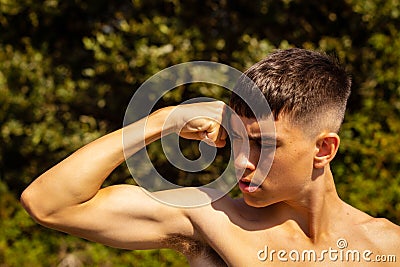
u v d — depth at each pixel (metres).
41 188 2.10
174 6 5.73
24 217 5.48
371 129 5.29
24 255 5.41
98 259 5.38
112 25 5.83
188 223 2.18
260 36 5.72
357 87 5.45
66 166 2.10
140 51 5.49
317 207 2.20
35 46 5.87
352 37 5.58
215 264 2.21
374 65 5.38
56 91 5.69
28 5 5.79
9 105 5.59
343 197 5.19
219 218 2.18
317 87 2.06
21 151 5.69
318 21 5.74
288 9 5.71
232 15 5.73
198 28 5.67
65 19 5.95
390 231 2.29
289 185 2.09
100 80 5.75
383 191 5.18
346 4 5.57
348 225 2.26
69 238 5.48
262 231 2.21
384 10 5.38
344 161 5.27
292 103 2.01
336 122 2.12
